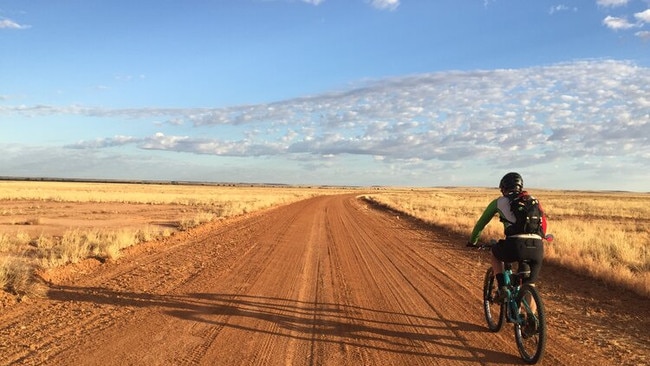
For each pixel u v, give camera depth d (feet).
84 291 26.94
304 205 153.28
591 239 53.72
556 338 20.99
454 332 21.40
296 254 44.62
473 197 278.87
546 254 43.91
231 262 38.88
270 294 27.89
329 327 21.80
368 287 30.76
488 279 22.31
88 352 17.34
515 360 18.08
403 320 23.21
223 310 24.00
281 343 19.31
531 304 17.95
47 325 20.48
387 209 142.61
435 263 41.93
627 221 103.40
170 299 25.77
